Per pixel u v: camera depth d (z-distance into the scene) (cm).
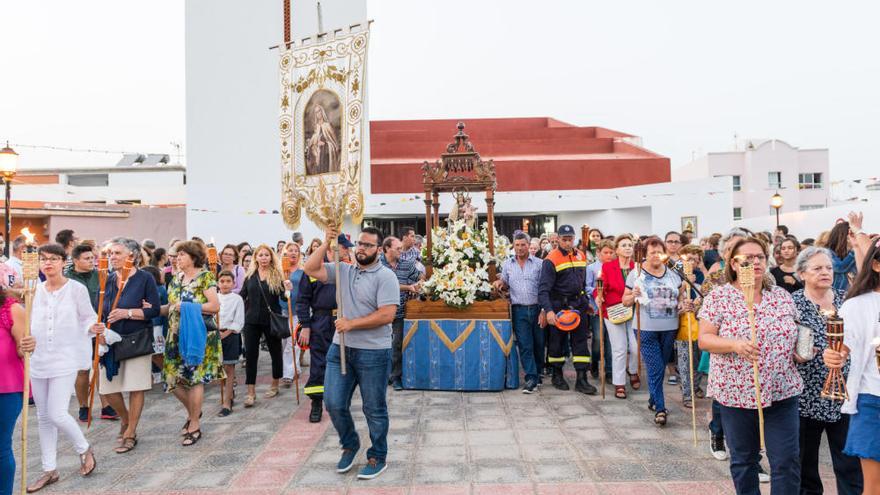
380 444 453
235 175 2191
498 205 2270
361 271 461
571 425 572
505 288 760
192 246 556
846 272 492
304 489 429
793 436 317
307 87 490
